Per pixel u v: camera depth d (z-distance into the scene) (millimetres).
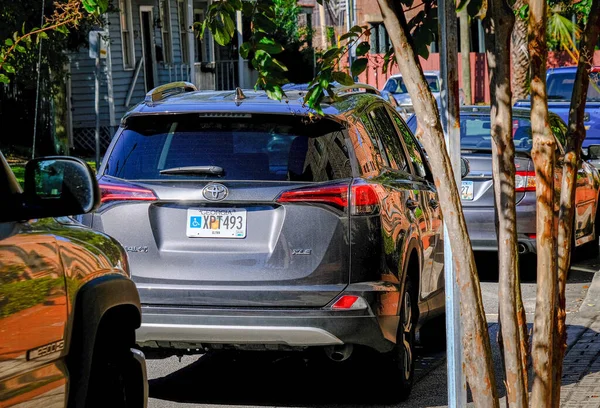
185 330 8742
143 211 8891
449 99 5520
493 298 15102
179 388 10109
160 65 52062
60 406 5449
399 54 4855
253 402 9586
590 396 9188
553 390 5258
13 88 39938
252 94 9664
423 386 10242
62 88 39281
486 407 4961
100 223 8969
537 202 4934
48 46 33750
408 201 9812
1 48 13852
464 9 5180
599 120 30438
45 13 32188
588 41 5297
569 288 16109
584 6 22375
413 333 9969
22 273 5066
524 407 5031
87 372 5676
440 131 4863
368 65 6195
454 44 5441
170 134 9141
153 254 8852
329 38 60781
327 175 8820
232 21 6348
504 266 5027
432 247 10625
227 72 61344
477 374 4949
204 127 9102
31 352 5125
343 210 8711
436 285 10922
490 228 16125
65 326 5457
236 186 8781
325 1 7148
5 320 4887
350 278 8711
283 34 60188
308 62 61344
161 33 52250
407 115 25359
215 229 8805
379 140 9820
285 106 9070
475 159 16172
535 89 4824
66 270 5500
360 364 9352
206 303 8773
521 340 5047
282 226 8719
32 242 5254
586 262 18938
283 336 8680
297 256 8711
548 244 4930
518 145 17344
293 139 8961
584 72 5309
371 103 10141
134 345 6703
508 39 4945
